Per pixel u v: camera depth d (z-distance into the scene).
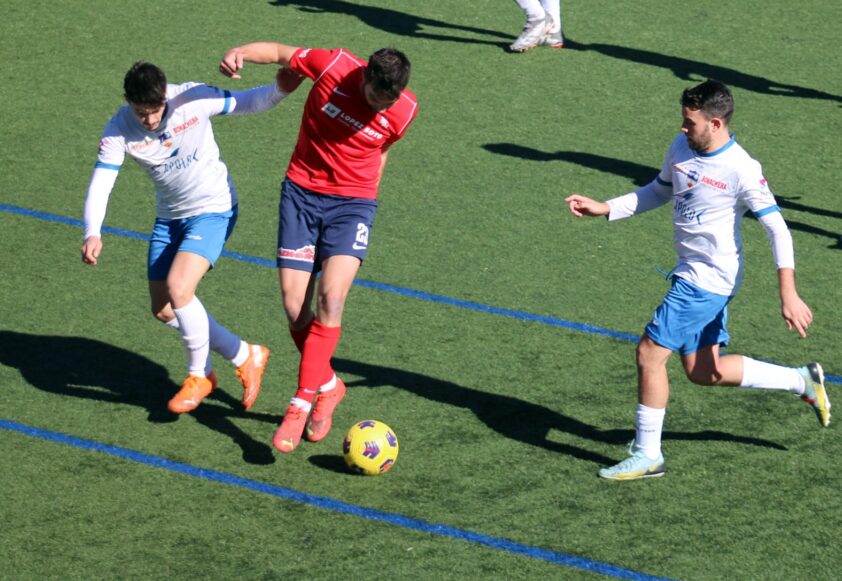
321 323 19.94
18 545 18.23
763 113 38.66
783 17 47.78
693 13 48.00
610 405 22.98
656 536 19.00
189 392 21.45
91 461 20.53
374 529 18.95
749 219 31.81
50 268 27.92
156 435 21.47
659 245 30.09
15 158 34.06
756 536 19.06
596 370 24.27
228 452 21.05
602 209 20.84
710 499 20.03
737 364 20.91
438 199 32.25
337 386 21.23
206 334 21.14
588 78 41.25
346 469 20.62
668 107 39.09
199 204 21.33
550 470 20.73
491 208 31.81
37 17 45.16
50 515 19.00
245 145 35.47
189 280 20.77
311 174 20.33
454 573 17.94
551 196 32.62
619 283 28.08
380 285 27.53
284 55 20.23
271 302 26.81
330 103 19.77
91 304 26.36
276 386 23.44
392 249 29.34
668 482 20.48
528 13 42.88
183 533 18.69
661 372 20.17
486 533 18.94
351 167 20.14
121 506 19.33
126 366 23.89
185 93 20.64
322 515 19.28
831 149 36.19
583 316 26.47
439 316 26.25
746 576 18.08
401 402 22.80
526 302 27.02
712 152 19.38
